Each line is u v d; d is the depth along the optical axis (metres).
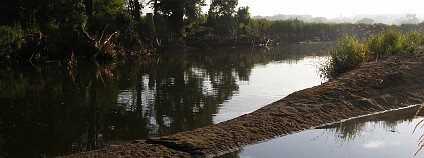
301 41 52.38
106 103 12.55
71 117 10.84
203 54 31.92
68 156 7.31
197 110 11.38
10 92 14.65
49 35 25.61
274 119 9.38
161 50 33.94
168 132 9.33
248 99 12.74
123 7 36.03
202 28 42.94
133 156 7.14
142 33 33.44
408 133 9.05
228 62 25.27
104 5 33.72
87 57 26.50
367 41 18.97
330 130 9.23
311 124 9.44
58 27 26.14
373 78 12.75
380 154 7.74
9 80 17.73
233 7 46.50
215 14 45.88
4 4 26.80
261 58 27.83
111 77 18.67
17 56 23.94
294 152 7.84
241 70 20.67
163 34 36.56
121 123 10.17
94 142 8.69
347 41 16.39
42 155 7.91
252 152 7.79
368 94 11.50
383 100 11.23
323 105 10.49
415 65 14.30
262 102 12.23
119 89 15.16
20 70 21.34
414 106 11.22
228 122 9.28
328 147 8.12
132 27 31.72
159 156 7.19
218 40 40.78
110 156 7.14
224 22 45.19
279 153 7.76
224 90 14.48
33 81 17.44
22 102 12.82
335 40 53.19
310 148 8.04
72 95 13.96
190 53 32.94
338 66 15.59
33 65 23.52
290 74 18.47
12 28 24.47
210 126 9.05
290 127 9.11
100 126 9.93
